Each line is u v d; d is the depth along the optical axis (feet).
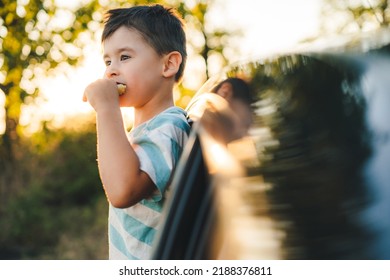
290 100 3.58
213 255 3.52
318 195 3.05
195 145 4.03
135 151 5.88
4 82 19.49
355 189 2.94
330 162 3.08
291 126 3.39
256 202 3.33
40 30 19.45
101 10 20.47
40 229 28.78
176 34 7.23
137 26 6.82
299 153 3.24
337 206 2.96
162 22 7.08
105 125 5.98
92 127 37.73
